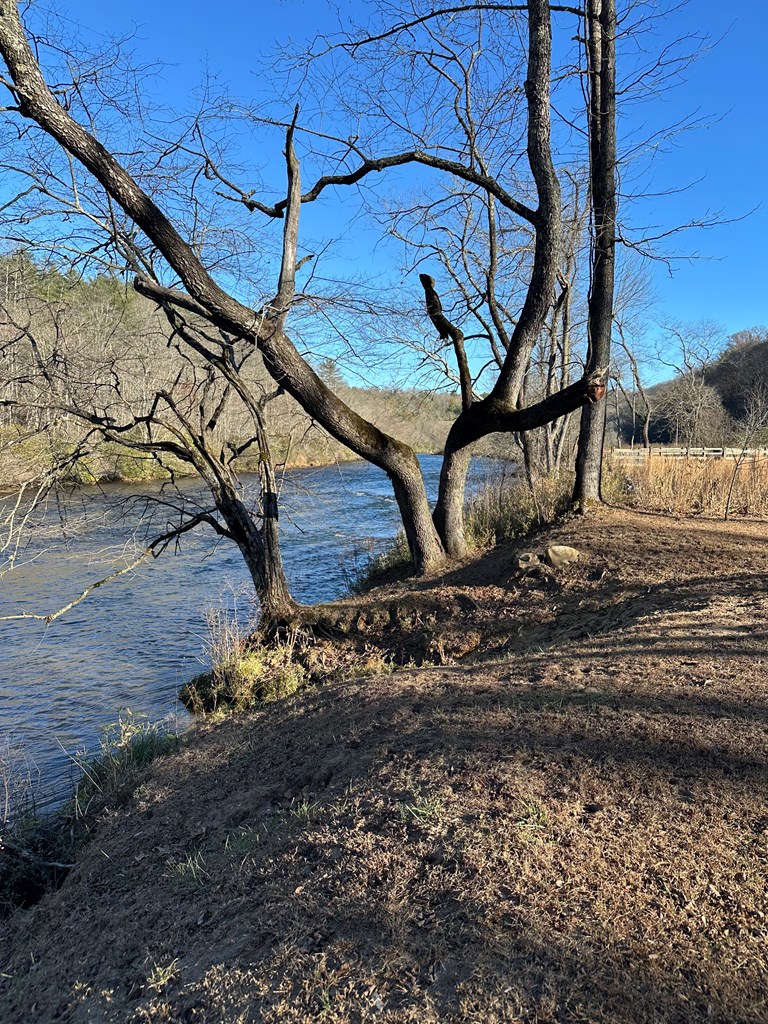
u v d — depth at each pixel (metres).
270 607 9.57
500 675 5.82
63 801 6.21
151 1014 2.78
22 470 9.05
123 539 17.20
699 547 9.53
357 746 4.88
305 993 2.57
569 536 10.70
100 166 6.96
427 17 10.26
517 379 10.39
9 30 6.21
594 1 11.48
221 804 4.84
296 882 3.32
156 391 9.38
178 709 8.30
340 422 9.74
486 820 3.35
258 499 10.66
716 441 30.84
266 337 8.41
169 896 3.73
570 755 3.86
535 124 9.54
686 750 3.74
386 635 9.20
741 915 2.57
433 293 11.03
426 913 2.82
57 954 3.66
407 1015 2.35
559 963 2.44
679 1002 2.23
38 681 9.19
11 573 14.70
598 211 11.59
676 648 5.65
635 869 2.88
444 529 11.40
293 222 8.97
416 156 9.84
